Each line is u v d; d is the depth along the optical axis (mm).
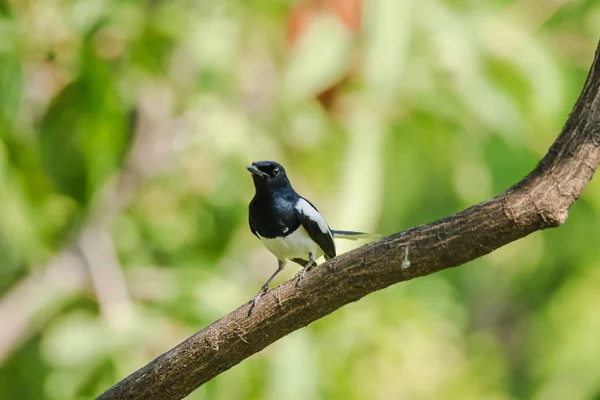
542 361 15078
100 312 11219
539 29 13031
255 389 10875
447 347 13914
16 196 10406
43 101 11078
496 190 13656
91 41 10523
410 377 11867
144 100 12461
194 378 6238
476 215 5355
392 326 12000
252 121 12086
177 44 11680
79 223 12008
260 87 12148
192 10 11492
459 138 12562
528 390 16828
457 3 11641
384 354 11711
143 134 12469
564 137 5180
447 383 12992
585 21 13422
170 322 10953
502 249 18344
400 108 11492
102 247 11695
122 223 12555
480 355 15516
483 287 20875
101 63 10570
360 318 11688
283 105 11477
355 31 10070
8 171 10289
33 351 12070
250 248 12773
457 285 19828
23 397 12117
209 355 6168
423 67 11406
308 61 9875
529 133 12094
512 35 12109
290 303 6000
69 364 10391
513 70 12094
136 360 10500
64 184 12078
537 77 12031
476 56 11141
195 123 12039
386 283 5734
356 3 10039
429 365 12328
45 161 11695
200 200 12719
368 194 9977
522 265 18344
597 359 14078
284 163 12078
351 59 10148
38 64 10625
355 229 9844
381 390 11609
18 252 11469
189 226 12891
